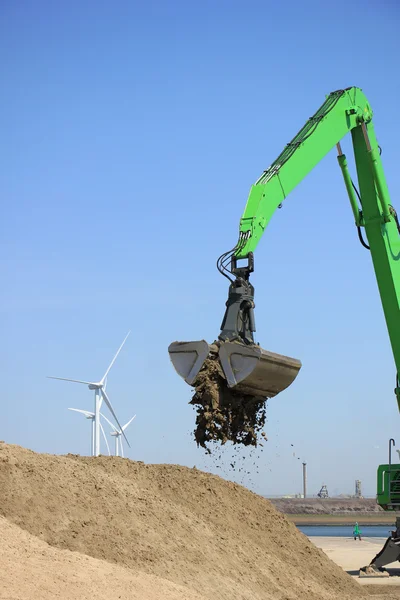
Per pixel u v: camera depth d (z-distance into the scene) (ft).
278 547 74.64
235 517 74.54
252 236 62.59
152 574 54.85
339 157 85.61
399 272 88.22
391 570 118.11
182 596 50.44
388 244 87.51
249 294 59.06
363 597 71.46
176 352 57.11
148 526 61.11
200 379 56.13
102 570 50.06
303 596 66.74
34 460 63.52
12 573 44.52
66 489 60.95
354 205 87.45
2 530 51.34
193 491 74.69
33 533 55.26
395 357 89.04
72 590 44.88
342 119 80.94
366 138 84.74
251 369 55.06
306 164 73.61
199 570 58.75
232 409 57.67
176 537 61.67
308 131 76.54
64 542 55.31
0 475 59.62
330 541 235.40
